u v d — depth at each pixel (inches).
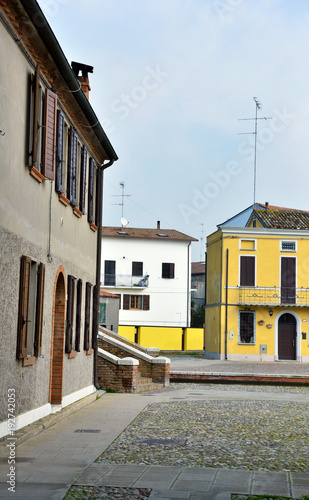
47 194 489.4
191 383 1042.7
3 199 372.2
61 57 455.2
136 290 2319.1
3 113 371.6
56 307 561.3
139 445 403.9
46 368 500.7
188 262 2354.8
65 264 566.9
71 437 428.8
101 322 1544.0
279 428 499.5
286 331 1722.4
